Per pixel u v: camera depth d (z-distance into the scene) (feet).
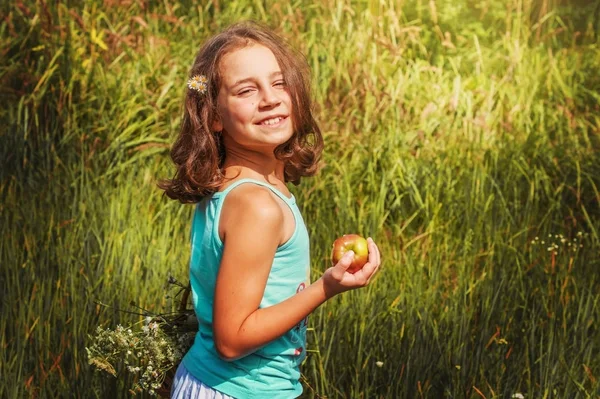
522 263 17.89
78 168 20.48
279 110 9.41
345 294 15.80
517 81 24.39
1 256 17.28
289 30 25.16
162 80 23.89
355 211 20.11
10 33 24.67
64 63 23.66
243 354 9.00
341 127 22.81
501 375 14.24
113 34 24.62
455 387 14.02
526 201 20.57
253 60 9.37
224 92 9.41
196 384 9.53
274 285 9.30
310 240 18.28
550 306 16.21
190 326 10.41
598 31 27.07
